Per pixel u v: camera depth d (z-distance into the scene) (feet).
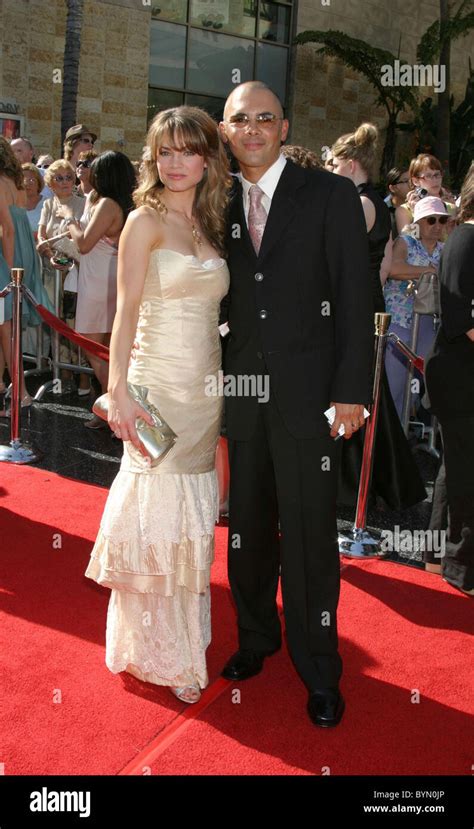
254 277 7.52
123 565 7.55
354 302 7.27
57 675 8.30
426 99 51.65
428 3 54.60
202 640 7.91
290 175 7.42
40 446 15.83
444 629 9.66
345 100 51.34
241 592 8.45
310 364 7.52
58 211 18.79
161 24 42.98
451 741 7.55
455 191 47.47
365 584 10.84
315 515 7.71
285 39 48.24
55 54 38.32
